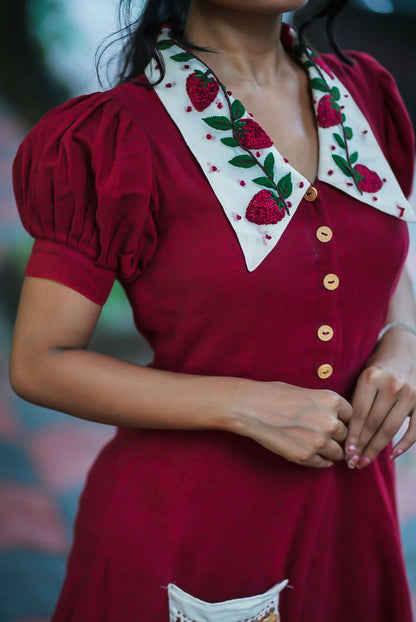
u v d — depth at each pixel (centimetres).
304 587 130
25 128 604
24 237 476
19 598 236
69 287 113
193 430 122
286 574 129
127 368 116
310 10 137
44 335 114
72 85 625
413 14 595
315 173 125
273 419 113
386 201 126
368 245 122
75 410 116
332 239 119
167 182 114
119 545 123
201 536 122
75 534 134
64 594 132
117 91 119
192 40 127
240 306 115
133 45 128
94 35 575
